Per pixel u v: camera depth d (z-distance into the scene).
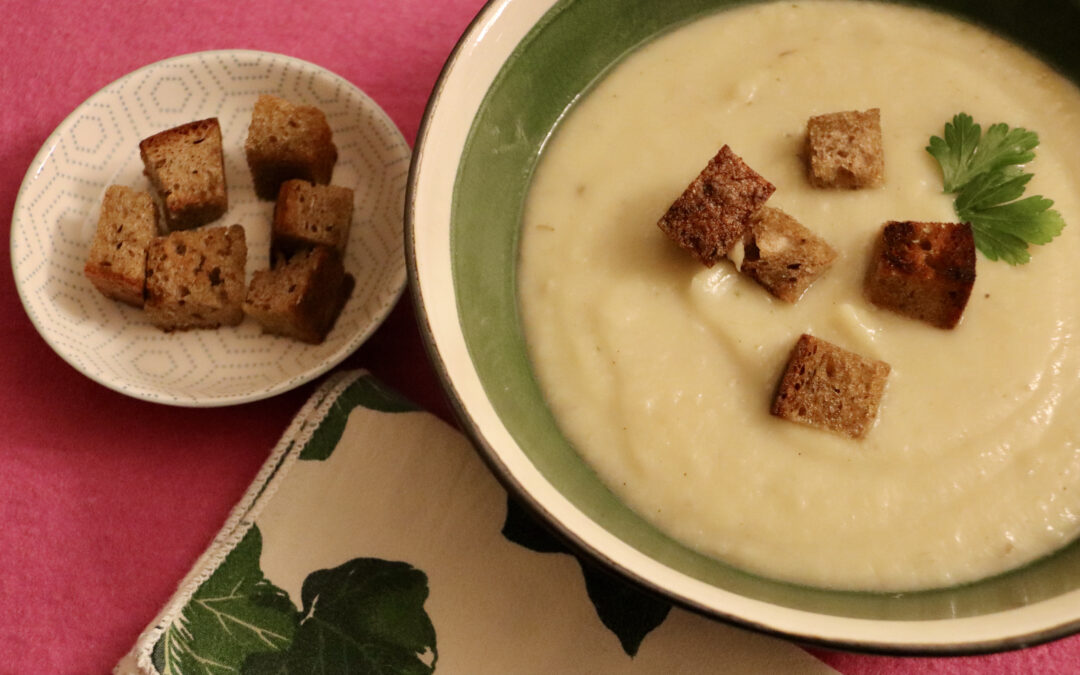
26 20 0.39
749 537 0.30
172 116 0.38
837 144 0.33
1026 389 0.31
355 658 0.31
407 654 0.31
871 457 0.31
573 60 0.34
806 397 0.31
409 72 0.39
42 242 0.35
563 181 0.34
